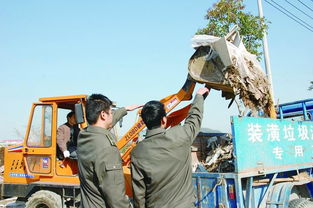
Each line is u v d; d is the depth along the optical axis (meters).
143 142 2.84
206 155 5.95
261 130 4.49
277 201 4.52
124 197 2.58
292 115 7.14
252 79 4.86
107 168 2.55
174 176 2.71
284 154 4.80
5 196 6.30
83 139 2.75
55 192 5.95
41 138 6.09
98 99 2.85
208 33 9.21
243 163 4.13
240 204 4.00
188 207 2.69
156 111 2.83
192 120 2.92
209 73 4.87
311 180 5.12
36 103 6.16
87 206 2.68
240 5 9.24
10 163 6.40
